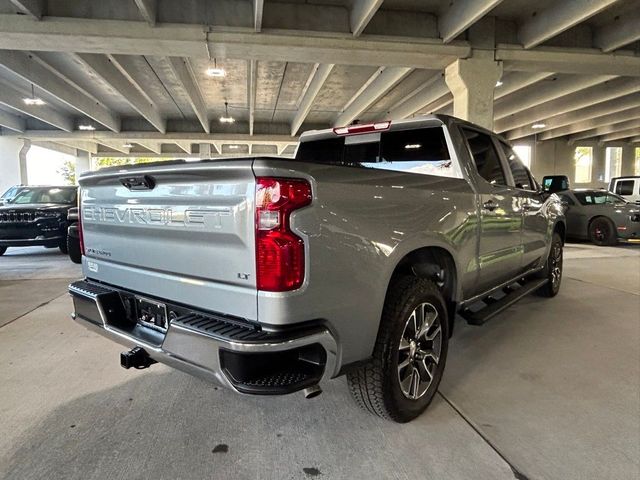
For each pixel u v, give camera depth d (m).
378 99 13.82
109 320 2.40
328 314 1.84
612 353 3.49
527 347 3.64
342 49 8.11
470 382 2.97
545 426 2.40
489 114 8.72
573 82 12.11
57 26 7.18
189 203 1.95
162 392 2.83
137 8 7.35
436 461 2.09
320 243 1.78
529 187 4.27
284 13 7.78
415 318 2.42
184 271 2.03
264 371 1.72
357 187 1.99
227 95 13.84
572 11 7.46
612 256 8.84
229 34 7.59
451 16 7.93
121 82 11.58
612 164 23.25
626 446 2.21
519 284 4.69
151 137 17.92
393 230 2.17
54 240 9.19
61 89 12.21
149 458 2.12
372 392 2.25
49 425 2.42
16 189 10.86
